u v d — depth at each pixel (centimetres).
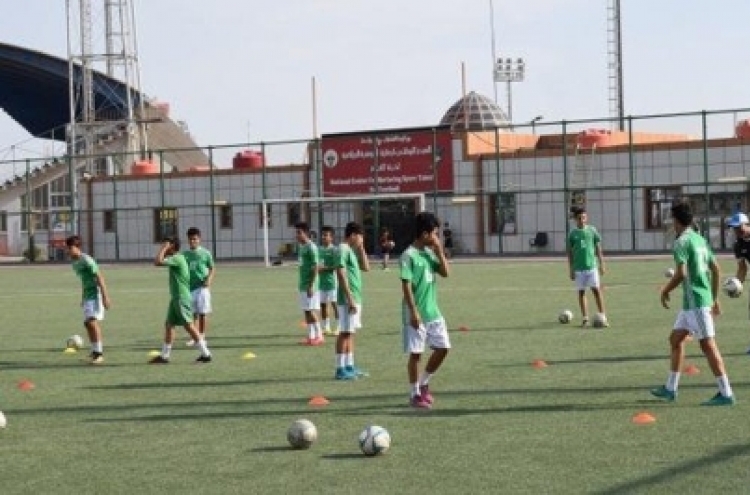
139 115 8344
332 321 2292
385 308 2628
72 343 1934
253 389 1385
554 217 5841
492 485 845
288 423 1133
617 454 938
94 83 8775
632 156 5572
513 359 1592
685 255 1155
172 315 1689
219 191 6669
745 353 1580
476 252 6028
